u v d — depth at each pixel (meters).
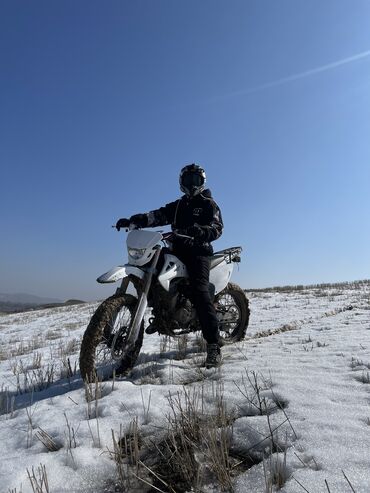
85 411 3.20
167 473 2.30
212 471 2.25
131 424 2.80
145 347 5.87
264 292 19.77
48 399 3.68
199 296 4.46
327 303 11.46
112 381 3.87
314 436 2.40
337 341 5.00
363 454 2.15
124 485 2.21
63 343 8.58
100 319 3.89
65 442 2.66
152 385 3.68
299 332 6.12
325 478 1.97
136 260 4.20
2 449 2.74
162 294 4.34
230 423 2.73
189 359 4.75
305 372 3.69
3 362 6.70
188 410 2.80
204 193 5.02
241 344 5.41
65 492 2.15
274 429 2.57
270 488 1.95
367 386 3.15
